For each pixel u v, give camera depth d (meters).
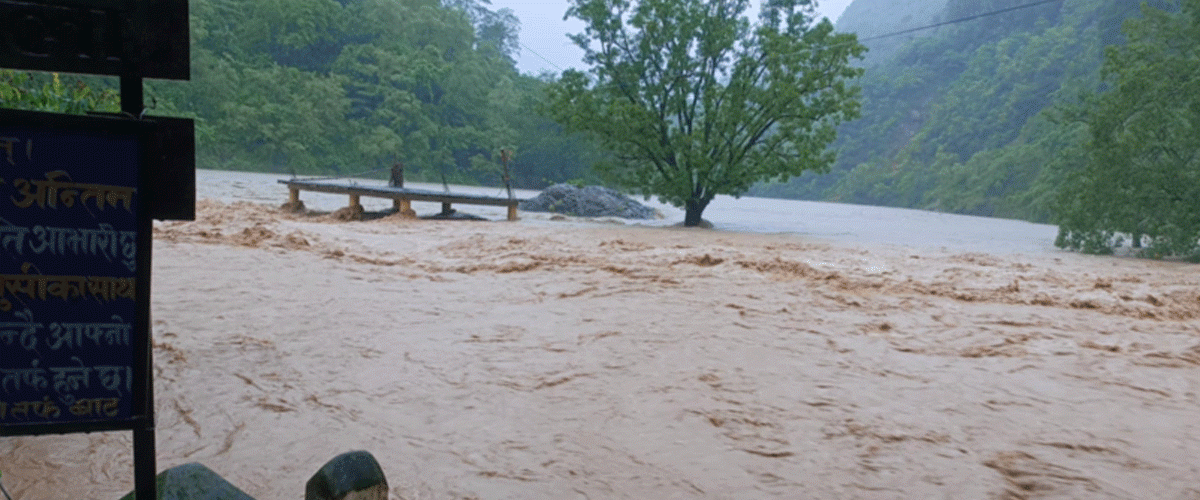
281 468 4.13
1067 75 110.94
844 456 4.64
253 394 5.31
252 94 86.19
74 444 4.25
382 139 90.44
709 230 26.25
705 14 27.75
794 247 19.30
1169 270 18.53
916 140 142.12
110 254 2.37
